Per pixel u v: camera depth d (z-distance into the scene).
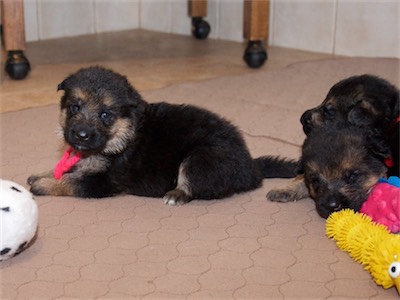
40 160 1.24
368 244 0.96
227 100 1.54
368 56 1.93
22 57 1.65
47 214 1.08
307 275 0.95
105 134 1.11
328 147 1.08
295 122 1.42
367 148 1.07
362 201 1.06
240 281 0.94
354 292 0.92
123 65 1.82
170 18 2.26
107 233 1.03
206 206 1.11
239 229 1.05
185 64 1.84
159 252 0.99
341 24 1.95
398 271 0.90
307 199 1.14
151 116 1.16
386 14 1.88
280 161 1.21
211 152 1.11
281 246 1.01
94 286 0.92
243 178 1.14
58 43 2.06
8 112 1.44
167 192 1.13
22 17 1.63
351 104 1.19
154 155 1.13
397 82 1.64
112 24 2.27
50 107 1.48
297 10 2.02
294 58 1.92
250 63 1.80
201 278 0.94
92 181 1.13
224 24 2.16
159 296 0.91
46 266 0.96
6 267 0.96
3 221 0.94
